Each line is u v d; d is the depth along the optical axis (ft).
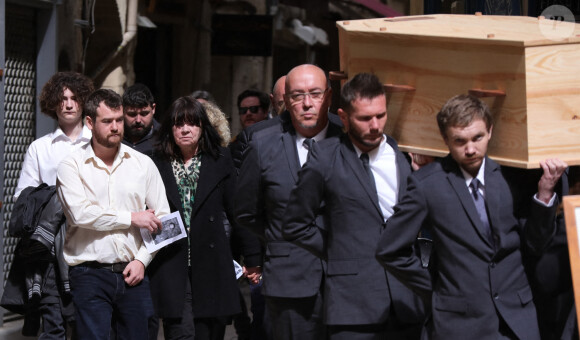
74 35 67.10
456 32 32.14
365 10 128.16
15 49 59.21
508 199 29.32
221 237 42.70
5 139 58.44
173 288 41.50
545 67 28.96
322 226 33.04
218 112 49.01
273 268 36.37
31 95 61.16
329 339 33.24
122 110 39.27
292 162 36.32
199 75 102.53
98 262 38.86
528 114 28.91
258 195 36.76
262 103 57.47
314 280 35.94
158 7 95.25
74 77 44.06
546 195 28.73
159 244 39.93
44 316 42.04
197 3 101.09
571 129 29.35
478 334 28.81
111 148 39.32
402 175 32.27
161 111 99.55
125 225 38.78
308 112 36.06
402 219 29.63
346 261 32.22
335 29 140.46
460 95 28.84
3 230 55.57
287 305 36.09
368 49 35.14
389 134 34.99
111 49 77.92
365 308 32.07
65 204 38.83
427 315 30.53
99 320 38.45
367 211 32.12
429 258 31.50
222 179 43.06
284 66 134.10
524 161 29.07
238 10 108.88
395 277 31.04
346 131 33.47
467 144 28.50
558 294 30.58
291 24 122.72
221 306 42.27
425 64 32.81
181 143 42.47
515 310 29.01
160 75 99.40
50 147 43.83
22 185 43.86
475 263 29.01
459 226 29.07
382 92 31.37
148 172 40.42
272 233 36.65
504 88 29.71
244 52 101.55
